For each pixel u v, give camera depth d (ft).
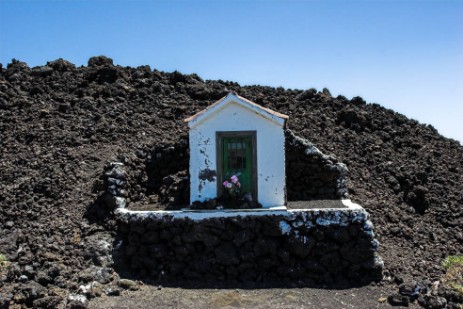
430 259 46.21
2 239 43.14
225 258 40.86
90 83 77.46
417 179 60.08
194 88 76.95
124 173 48.21
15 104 70.18
